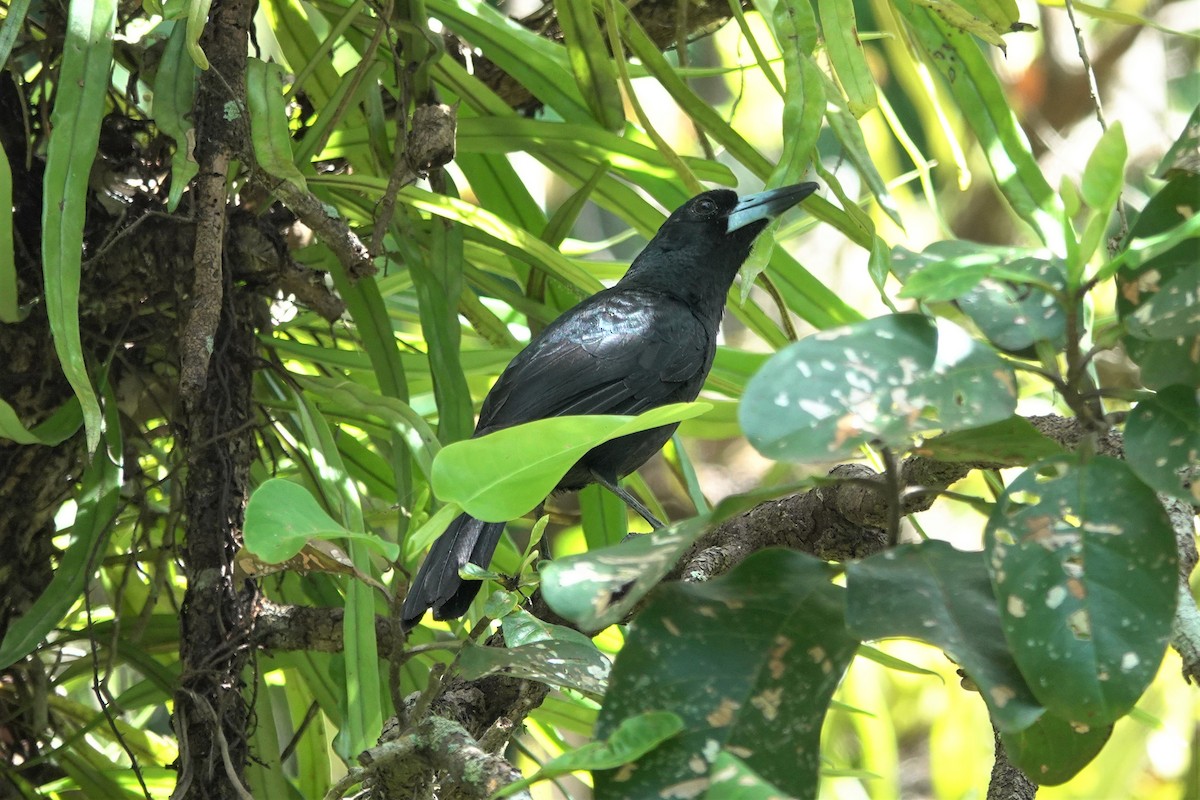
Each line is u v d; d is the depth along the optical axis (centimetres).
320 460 594
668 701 250
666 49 789
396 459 605
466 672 338
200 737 567
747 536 520
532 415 745
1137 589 234
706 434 757
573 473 697
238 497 603
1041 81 1362
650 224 698
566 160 673
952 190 1328
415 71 627
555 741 711
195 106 551
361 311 636
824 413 226
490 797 281
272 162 540
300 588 697
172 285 615
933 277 239
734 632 255
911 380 231
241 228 615
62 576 567
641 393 783
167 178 629
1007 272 239
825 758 689
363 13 660
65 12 613
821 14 550
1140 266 251
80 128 474
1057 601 235
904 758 1132
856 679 889
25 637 549
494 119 652
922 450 267
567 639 363
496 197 707
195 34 473
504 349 721
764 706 248
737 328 1545
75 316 461
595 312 799
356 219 689
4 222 527
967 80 612
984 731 973
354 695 502
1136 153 1351
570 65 667
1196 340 249
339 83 645
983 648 241
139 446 683
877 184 559
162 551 640
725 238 867
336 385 631
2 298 556
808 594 259
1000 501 246
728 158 1418
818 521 512
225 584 583
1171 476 234
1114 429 422
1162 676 998
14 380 620
